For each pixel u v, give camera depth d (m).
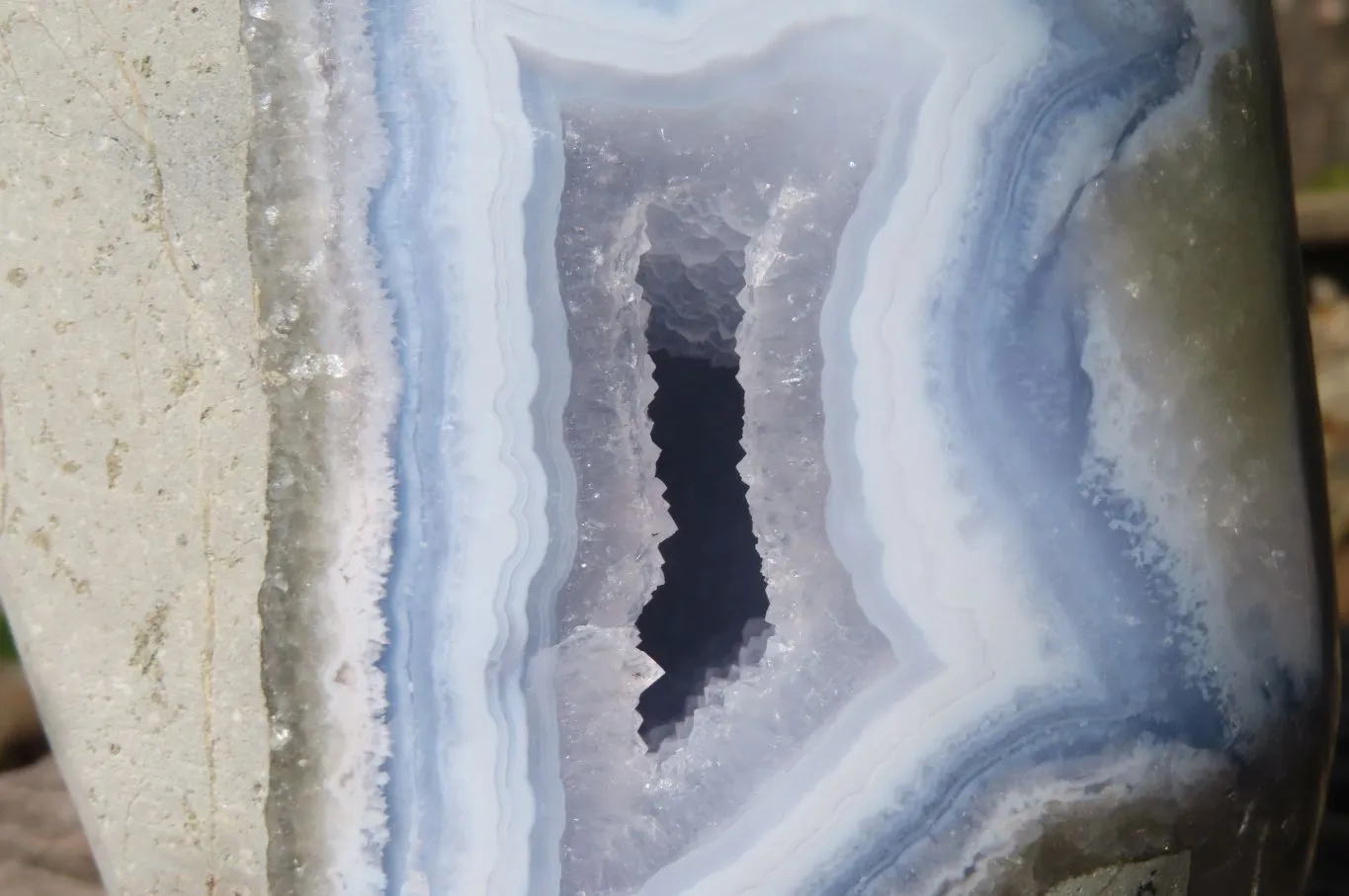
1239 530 0.09
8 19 0.10
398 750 0.09
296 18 0.09
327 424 0.09
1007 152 0.09
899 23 0.09
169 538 0.09
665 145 0.09
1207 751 0.09
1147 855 0.09
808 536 0.09
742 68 0.09
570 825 0.09
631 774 0.09
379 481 0.09
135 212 0.09
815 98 0.09
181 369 0.09
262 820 0.09
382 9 0.09
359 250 0.09
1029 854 0.09
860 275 0.09
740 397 0.10
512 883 0.09
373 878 0.09
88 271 0.10
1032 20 0.09
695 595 0.09
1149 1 0.09
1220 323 0.09
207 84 0.09
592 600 0.09
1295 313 0.10
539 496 0.09
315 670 0.09
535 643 0.09
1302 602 0.09
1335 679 0.10
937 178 0.09
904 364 0.09
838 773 0.09
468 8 0.09
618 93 0.09
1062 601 0.09
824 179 0.09
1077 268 0.09
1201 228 0.09
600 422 0.09
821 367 0.09
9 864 0.14
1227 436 0.09
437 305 0.09
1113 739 0.09
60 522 0.10
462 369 0.09
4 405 0.10
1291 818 0.10
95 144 0.09
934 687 0.09
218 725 0.09
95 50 0.09
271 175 0.09
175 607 0.10
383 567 0.09
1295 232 0.10
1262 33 0.10
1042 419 0.09
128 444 0.10
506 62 0.09
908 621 0.09
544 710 0.09
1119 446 0.09
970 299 0.09
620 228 0.09
